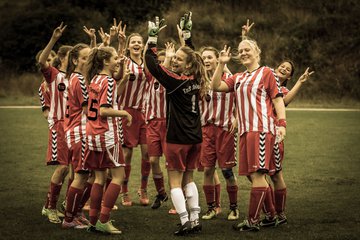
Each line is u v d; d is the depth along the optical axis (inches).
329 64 1579.7
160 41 1706.4
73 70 305.4
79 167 291.9
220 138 330.3
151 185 441.4
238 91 294.2
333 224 308.3
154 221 321.1
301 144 680.4
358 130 823.1
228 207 363.6
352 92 1473.9
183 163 288.7
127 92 377.1
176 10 1860.2
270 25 1749.5
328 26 1706.4
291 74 339.9
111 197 285.7
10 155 591.2
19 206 355.3
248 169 290.2
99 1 1941.4
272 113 292.5
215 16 1818.4
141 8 1889.8
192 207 292.4
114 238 278.5
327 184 434.6
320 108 1258.6
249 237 280.8
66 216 298.5
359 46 1620.3
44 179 456.8
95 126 284.0
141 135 378.9
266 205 300.8
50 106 324.5
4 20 1895.9
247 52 297.7
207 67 340.8
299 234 286.5
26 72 1800.0
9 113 1111.0
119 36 350.9
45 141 706.2
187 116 287.6
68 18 1839.3
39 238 278.7
